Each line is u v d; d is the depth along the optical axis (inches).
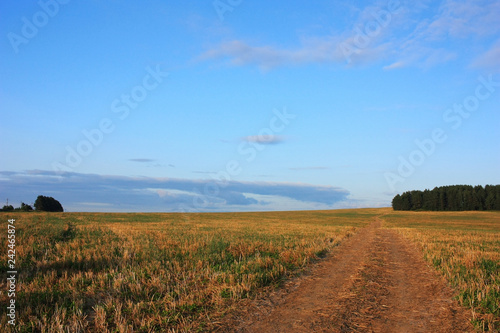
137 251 617.0
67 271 458.0
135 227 1330.0
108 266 492.4
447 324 276.7
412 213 4751.5
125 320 271.4
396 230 1557.6
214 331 262.1
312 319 291.0
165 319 280.2
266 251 676.7
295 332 261.6
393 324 279.4
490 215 4072.3
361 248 811.4
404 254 705.6
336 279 454.0
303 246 767.1
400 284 423.2
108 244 706.2
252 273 444.8
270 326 273.7
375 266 552.7
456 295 351.6
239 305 326.0
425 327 271.7
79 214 2477.9
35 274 432.5
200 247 671.8
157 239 837.2
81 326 261.1
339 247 829.2
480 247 813.9
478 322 271.7
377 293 378.0
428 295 367.6
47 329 257.9
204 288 383.9
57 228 893.2
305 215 4217.5
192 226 1531.7
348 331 264.2
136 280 396.5
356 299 353.4
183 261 537.3
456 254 641.6
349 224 2263.8
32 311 295.7
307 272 502.3
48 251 587.8
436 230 1571.1
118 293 354.3
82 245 685.9
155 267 470.9
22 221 1232.2
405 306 328.8
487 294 331.9
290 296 365.1
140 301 328.2
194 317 290.0
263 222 2283.5
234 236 970.7
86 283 396.5
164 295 354.0
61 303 318.7
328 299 354.3
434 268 514.3
